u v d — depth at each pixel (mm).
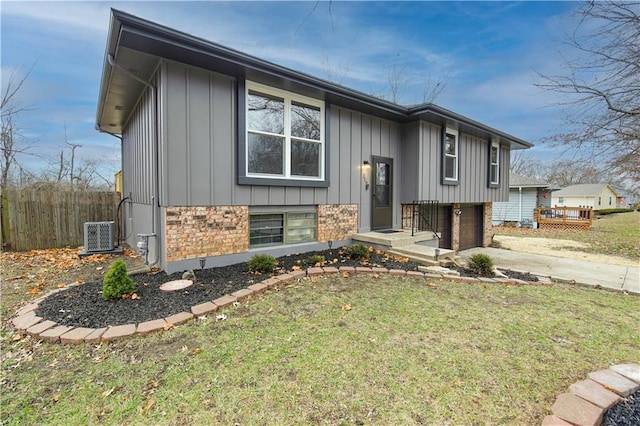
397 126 8188
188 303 3559
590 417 1892
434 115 7441
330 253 6266
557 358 2648
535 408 2010
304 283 4469
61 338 2768
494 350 2752
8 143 12672
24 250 7496
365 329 3094
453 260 6199
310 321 3244
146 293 3863
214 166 5023
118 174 12875
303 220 6387
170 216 4617
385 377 2312
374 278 4836
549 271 6828
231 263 5266
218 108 5027
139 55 4379
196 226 4875
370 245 6871
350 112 7051
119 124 8789
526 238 14008
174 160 4617
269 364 2451
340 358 2557
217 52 4422
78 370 2381
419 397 2096
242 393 2113
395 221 8211
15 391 2145
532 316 3580
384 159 7855
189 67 4711
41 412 1944
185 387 2172
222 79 5059
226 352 2615
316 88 5770
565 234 15461
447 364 2504
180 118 4652
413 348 2746
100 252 6910
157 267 4941
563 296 4430
